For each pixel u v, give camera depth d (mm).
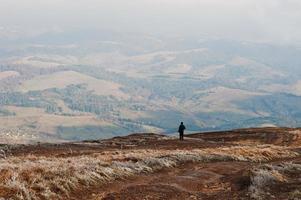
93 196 23641
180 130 67375
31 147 51344
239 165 38219
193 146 56594
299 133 80438
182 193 25625
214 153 44500
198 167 35906
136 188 25391
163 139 71188
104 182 26484
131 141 66750
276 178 29156
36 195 21859
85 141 66688
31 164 26328
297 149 56719
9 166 24750
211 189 27875
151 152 43344
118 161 33219
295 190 25719
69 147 53062
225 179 30016
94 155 40844
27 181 22828
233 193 26438
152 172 32219
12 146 51156
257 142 75812
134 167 31453
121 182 27344
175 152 42469
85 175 25734
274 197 25016
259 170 30125
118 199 23141
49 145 54969
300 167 34156
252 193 25562
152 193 24656
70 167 26703
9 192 21281
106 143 62281
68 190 23500
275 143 74812
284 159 47219
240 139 78688
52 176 24219
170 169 34312
